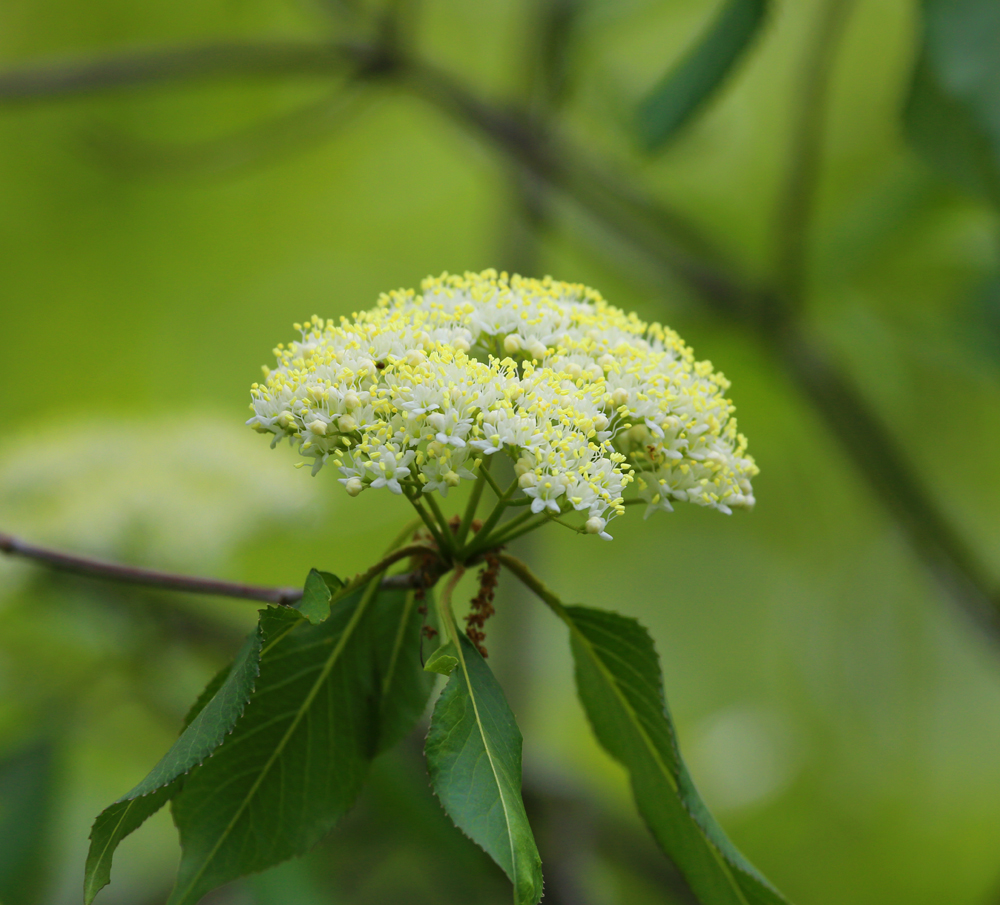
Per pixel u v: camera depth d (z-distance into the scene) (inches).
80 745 184.4
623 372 82.2
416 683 86.7
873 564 314.7
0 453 202.4
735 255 207.0
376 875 201.0
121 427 193.0
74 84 171.5
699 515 358.3
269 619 70.7
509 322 84.8
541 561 206.4
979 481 265.0
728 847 75.0
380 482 71.0
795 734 304.3
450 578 77.5
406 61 180.1
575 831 166.2
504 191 217.0
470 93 183.0
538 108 182.9
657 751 82.4
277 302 331.0
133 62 174.4
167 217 301.6
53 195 288.2
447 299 87.8
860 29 234.5
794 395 215.6
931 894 284.2
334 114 197.6
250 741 81.0
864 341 178.7
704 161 227.0
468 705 68.9
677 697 335.3
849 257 177.6
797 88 173.8
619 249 206.7
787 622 345.4
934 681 313.9
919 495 173.5
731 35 121.8
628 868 183.5
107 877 66.8
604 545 348.2
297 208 316.5
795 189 173.0
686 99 124.0
